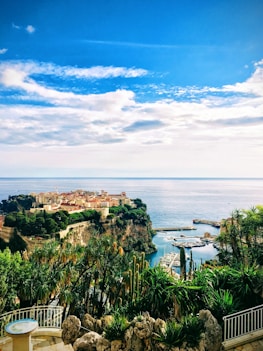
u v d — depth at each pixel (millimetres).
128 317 13531
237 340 9672
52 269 28438
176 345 9633
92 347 10297
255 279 12844
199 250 100438
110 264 29359
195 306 13039
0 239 61812
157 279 14289
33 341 11078
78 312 26312
